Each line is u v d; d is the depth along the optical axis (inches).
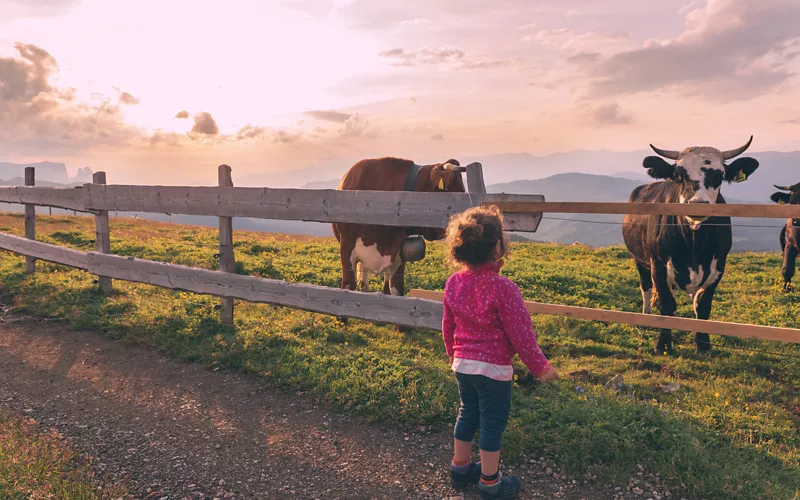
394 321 213.0
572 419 165.5
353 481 142.7
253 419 178.9
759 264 577.9
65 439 162.6
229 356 229.0
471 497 134.6
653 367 252.2
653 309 367.9
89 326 272.8
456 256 121.2
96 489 134.3
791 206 183.0
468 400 128.5
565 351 276.1
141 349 245.6
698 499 131.4
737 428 174.9
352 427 172.7
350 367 209.5
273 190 248.5
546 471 144.4
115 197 304.7
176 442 163.2
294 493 137.3
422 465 149.9
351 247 285.6
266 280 248.4
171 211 283.7
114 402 191.3
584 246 762.2
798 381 229.0
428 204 209.3
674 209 198.4
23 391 199.8
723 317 354.0
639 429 159.8
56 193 345.7
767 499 129.4
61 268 407.8
